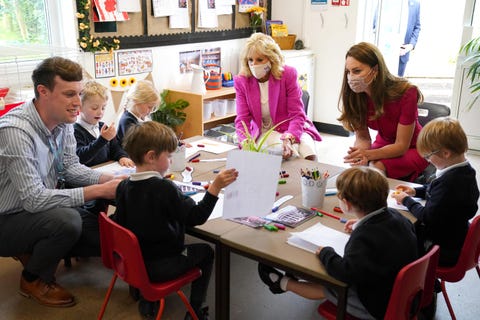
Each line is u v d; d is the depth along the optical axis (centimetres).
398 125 264
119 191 188
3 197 215
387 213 159
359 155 264
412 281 148
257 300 231
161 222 179
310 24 530
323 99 548
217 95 440
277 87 309
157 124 186
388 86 261
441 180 190
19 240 215
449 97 684
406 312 152
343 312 153
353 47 259
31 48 341
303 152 302
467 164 192
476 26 455
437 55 813
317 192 198
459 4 765
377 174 159
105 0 366
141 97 278
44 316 219
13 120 208
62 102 206
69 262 260
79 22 357
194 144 287
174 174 236
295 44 532
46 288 226
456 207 188
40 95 207
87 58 368
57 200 210
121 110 403
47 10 358
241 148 254
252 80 314
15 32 346
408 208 196
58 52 346
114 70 389
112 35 381
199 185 221
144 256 184
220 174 174
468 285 249
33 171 209
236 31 499
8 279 249
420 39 810
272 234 177
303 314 221
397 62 628
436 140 189
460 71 468
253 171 177
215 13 466
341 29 511
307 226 183
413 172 266
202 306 210
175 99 435
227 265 180
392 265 151
